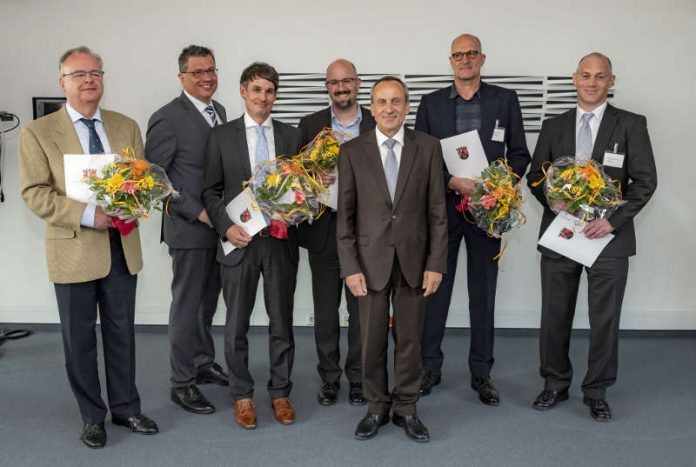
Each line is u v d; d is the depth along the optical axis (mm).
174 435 3107
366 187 2947
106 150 2898
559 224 3225
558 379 3471
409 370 3055
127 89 4688
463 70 3445
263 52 4676
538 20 4613
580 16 4602
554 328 3418
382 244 2934
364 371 3100
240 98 4715
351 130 3484
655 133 4680
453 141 3393
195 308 3389
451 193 3529
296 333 4883
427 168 2965
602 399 3350
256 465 2814
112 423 3236
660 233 4785
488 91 3543
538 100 4668
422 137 3012
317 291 3529
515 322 4875
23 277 4852
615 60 4625
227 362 3244
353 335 3510
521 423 3262
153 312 4879
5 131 4676
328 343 3582
